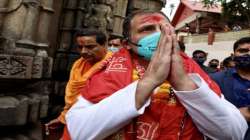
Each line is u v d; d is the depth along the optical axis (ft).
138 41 4.48
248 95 9.48
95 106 4.10
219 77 10.04
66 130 4.67
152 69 4.02
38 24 12.56
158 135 4.19
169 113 4.21
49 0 12.91
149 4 24.68
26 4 11.82
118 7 22.40
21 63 10.97
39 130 12.80
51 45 19.40
